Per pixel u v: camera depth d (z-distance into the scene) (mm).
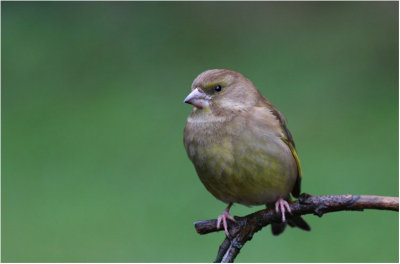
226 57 15414
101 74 15203
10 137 12859
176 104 14125
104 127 13289
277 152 6430
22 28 16234
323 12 16406
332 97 13867
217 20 16453
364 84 14297
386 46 15148
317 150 12109
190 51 15742
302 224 7270
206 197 10750
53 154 12305
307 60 15148
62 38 16078
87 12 16609
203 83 6637
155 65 15391
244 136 6379
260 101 6812
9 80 14992
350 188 10969
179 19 16484
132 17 16516
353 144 12250
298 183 7020
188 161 11969
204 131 6539
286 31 16047
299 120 13172
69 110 13938
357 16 16156
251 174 6438
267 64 15023
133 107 13984
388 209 5035
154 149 12414
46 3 16625
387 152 11930
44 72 15180
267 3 16719
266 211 5867
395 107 13469
